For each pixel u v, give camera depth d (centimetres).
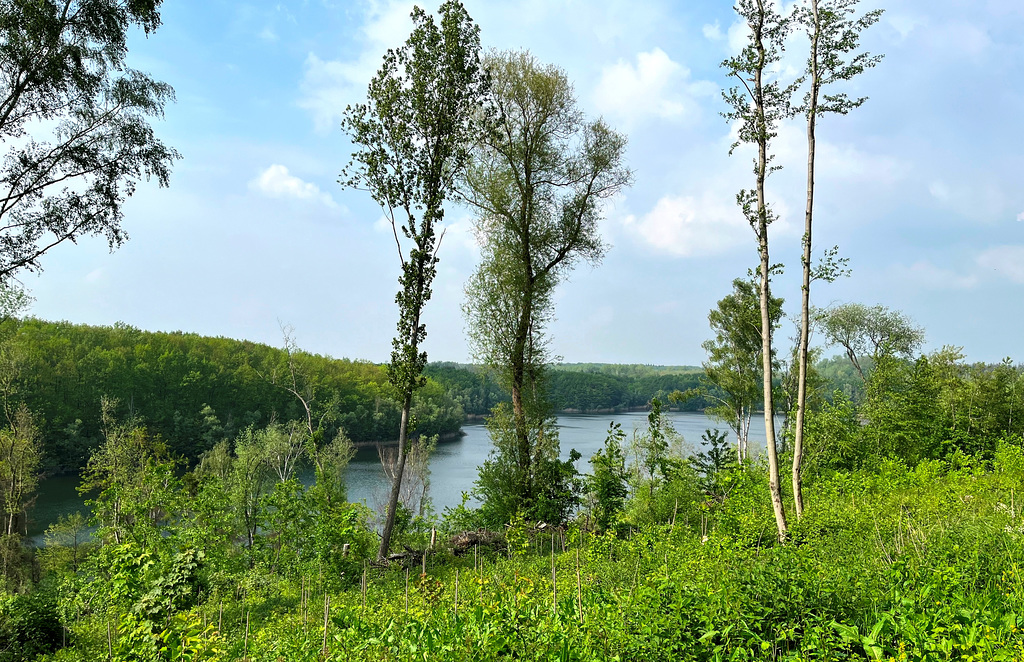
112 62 1805
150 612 1127
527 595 922
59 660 1280
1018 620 565
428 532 2183
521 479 2370
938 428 3180
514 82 2381
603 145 2503
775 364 2603
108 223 1848
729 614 653
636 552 1421
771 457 1423
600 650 646
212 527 2123
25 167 1722
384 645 740
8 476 3575
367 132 2019
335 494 2275
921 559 833
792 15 1426
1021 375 3528
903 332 4834
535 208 2516
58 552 3622
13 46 1597
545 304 2556
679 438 2758
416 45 2017
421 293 2041
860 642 586
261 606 1451
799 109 1438
